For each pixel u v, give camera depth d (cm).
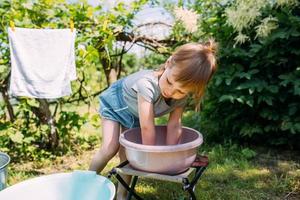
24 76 237
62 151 294
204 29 306
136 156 149
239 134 304
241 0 268
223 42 296
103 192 150
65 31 240
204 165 163
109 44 281
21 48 235
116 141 178
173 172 152
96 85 407
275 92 267
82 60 271
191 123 340
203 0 317
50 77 240
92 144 314
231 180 234
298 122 269
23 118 291
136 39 315
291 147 289
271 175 241
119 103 176
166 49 322
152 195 211
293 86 265
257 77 282
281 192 218
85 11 271
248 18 264
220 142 312
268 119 285
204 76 139
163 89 152
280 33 259
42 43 237
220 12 303
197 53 139
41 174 252
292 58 277
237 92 281
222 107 305
